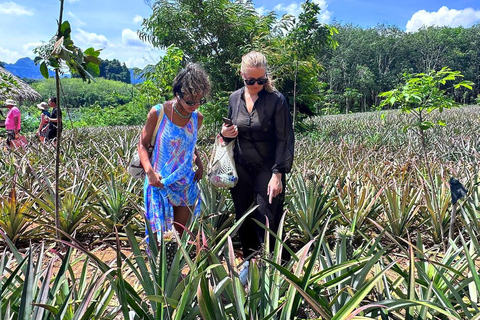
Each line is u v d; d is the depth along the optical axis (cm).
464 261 221
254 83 242
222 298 206
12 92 1474
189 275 167
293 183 421
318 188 376
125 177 477
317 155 682
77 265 302
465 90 6825
